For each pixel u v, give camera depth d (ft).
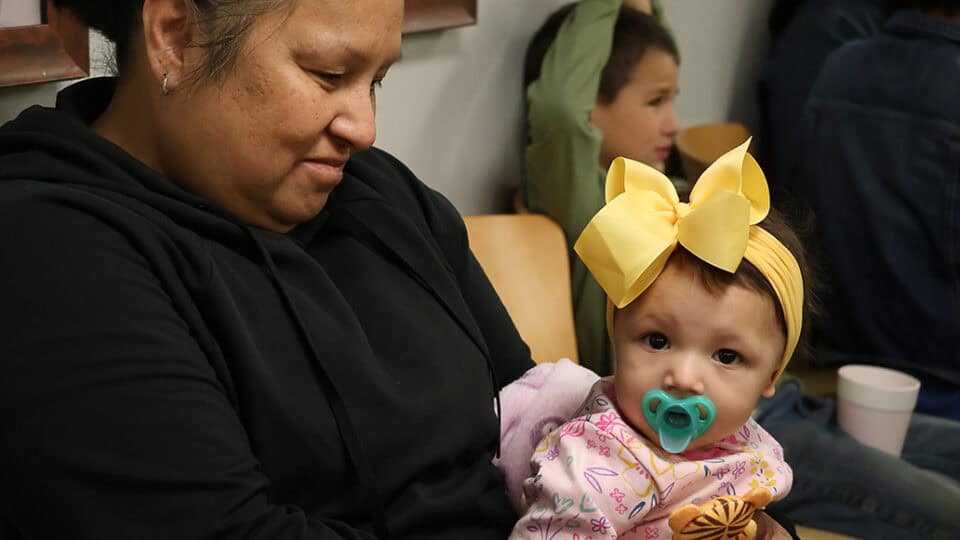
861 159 7.14
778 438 5.99
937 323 6.98
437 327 3.47
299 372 3.03
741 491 3.43
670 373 3.25
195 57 2.93
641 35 6.07
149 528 2.61
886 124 7.00
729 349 3.26
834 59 7.45
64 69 3.93
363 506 3.13
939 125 6.75
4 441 2.60
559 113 5.74
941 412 6.88
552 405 3.87
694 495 3.35
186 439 2.64
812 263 4.11
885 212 7.06
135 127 3.15
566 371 4.00
